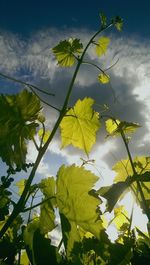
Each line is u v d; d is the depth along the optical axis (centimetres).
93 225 33
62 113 37
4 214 32
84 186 34
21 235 32
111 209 34
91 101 44
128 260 34
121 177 45
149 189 41
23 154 36
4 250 31
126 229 46
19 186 44
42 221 35
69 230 34
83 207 34
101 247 33
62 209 35
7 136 36
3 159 35
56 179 36
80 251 33
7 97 36
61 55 49
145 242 37
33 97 36
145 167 45
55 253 32
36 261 31
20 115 36
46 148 34
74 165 35
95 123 44
